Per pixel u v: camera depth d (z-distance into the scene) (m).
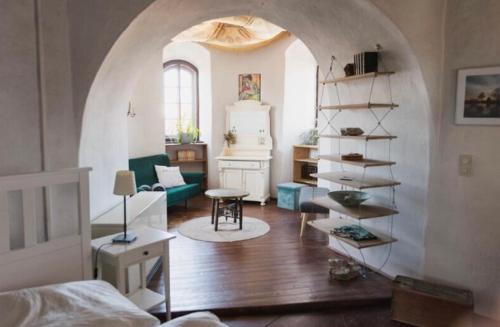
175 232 4.47
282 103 6.06
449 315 2.46
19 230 2.14
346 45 3.28
